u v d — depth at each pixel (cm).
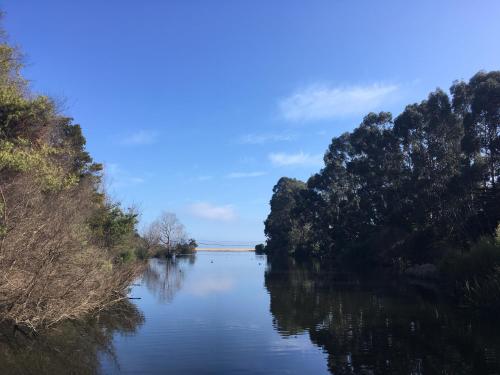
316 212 7088
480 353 1188
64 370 1042
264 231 10562
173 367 1088
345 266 4953
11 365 1055
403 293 2472
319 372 1047
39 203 1380
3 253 1162
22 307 1220
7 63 1755
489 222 3262
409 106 4694
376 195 5319
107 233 2823
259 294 2517
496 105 3338
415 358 1150
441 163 4178
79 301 1416
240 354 1205
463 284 2156
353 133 5762
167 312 1894
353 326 1567
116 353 1202
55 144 2170
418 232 4131
